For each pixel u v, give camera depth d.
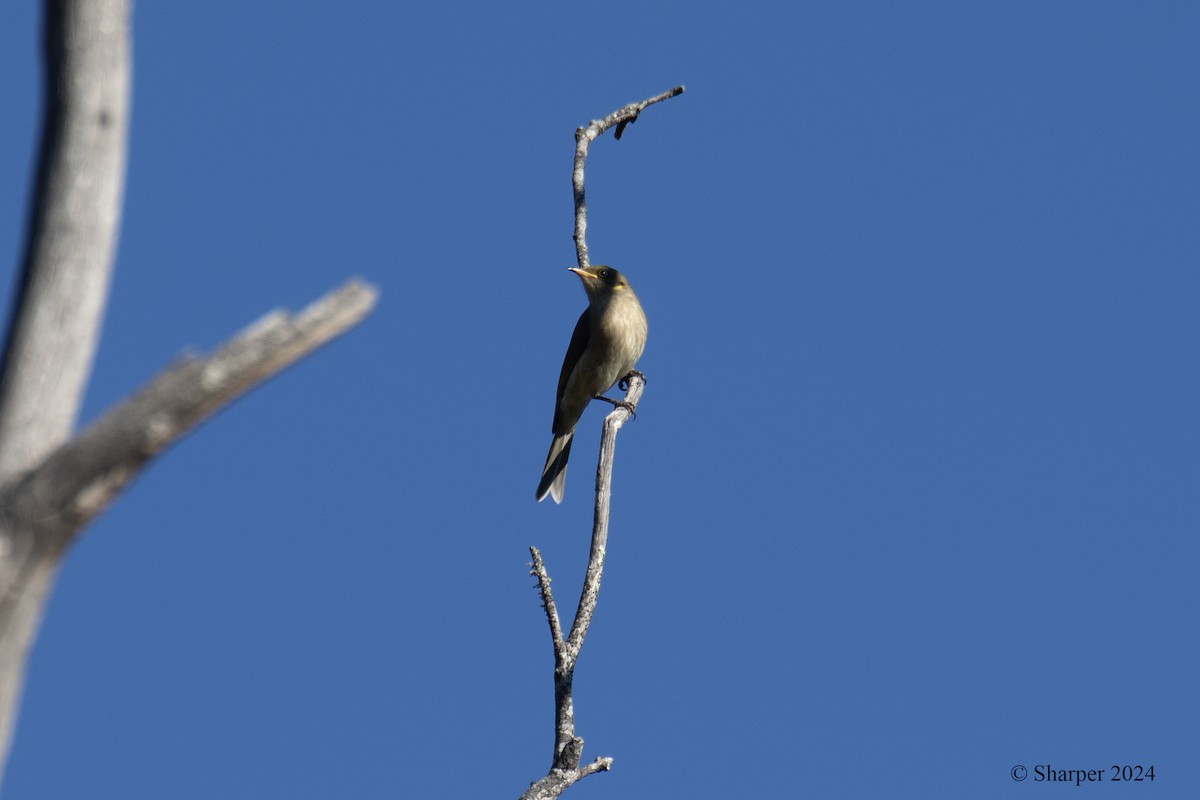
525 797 9.59
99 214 6.10
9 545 5.56
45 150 6.10
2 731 5.67
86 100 6.09
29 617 5.69
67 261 6.00
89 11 6.09
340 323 5.95
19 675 5.73
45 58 6.13
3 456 5.81
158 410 5.66
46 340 5.93
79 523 5.71
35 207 6.08
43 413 5.89
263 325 5.81
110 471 5.68
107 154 6.14
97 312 6.09
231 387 5.77
